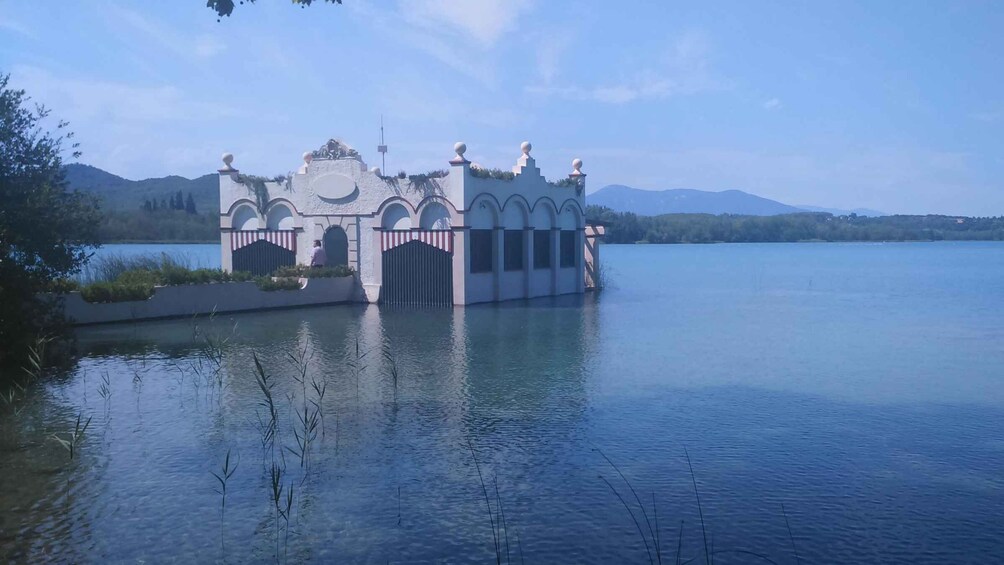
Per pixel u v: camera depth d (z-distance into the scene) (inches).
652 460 405.1
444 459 404.2
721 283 1899.6
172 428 456.8
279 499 349.4
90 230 728.3
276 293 1104.2
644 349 768.3
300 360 677.3
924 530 319.3
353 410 502.6
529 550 300.7
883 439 446.9
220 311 1033.5
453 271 1160.8
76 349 728.3
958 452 423.2
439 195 1157.7
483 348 759.7
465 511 337.4
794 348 789.2
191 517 330.0
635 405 524.1
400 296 1192.8
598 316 1066.7
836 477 381.1
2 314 639.8
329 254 1257.4
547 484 369.1
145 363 656.4
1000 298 1470.2
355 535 313.6
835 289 1715.1
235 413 491.8
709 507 342.0
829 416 499.2
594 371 645.3
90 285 921.5
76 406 507.8
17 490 358.0
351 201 1210.6
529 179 1305.4
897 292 1627.7
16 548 300.2
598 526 322.0
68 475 378.0
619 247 6633.9
